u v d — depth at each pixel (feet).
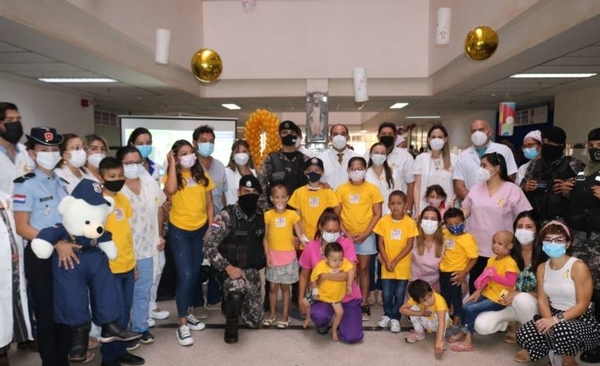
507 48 20.07
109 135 44.04
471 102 36.83
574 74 23.93
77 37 16.93
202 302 12.66
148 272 10.24
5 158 9.27
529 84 27.32
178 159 10.69
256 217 10.91
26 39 15.81
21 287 8.18
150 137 11.91
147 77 24.39
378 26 30.60
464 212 11.64
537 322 8.82
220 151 22.49
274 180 12.29
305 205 11.82
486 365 9.45
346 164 13.43
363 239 11.76
